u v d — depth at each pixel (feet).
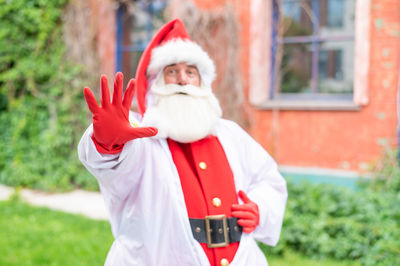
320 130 16.76
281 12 17.79
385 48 15.49
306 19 17.51
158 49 6.08
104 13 20.62
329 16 17.15
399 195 13.91
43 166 20.24
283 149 17.43
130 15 21.08
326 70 17.39
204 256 5.23
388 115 15.62
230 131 6.39
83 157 4.74
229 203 5.65
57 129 20.20
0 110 21.66
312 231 12.16
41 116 20.75
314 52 17.49
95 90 20.27
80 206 17.26
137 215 5.31
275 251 11.91
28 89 20.76
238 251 5.47
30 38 20.80
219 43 17.95
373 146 15.88
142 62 6.14
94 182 19.79
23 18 20.38
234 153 6.13
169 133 5.64
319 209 12.99
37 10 20.27
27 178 20.11
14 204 17.16
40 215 15.57
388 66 15.51
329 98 17.22
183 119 5.70
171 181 5.34
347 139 16.30
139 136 4.53
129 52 21.21
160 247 5.26
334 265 11.10
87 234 13.47
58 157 20.27
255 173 6.32
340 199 13.66
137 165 5.15
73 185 20.38
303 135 17.06
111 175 4.85
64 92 20.43
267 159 6.47
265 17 17.60
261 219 5.90
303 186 14.71
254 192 6.15
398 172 15.16
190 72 6.16
